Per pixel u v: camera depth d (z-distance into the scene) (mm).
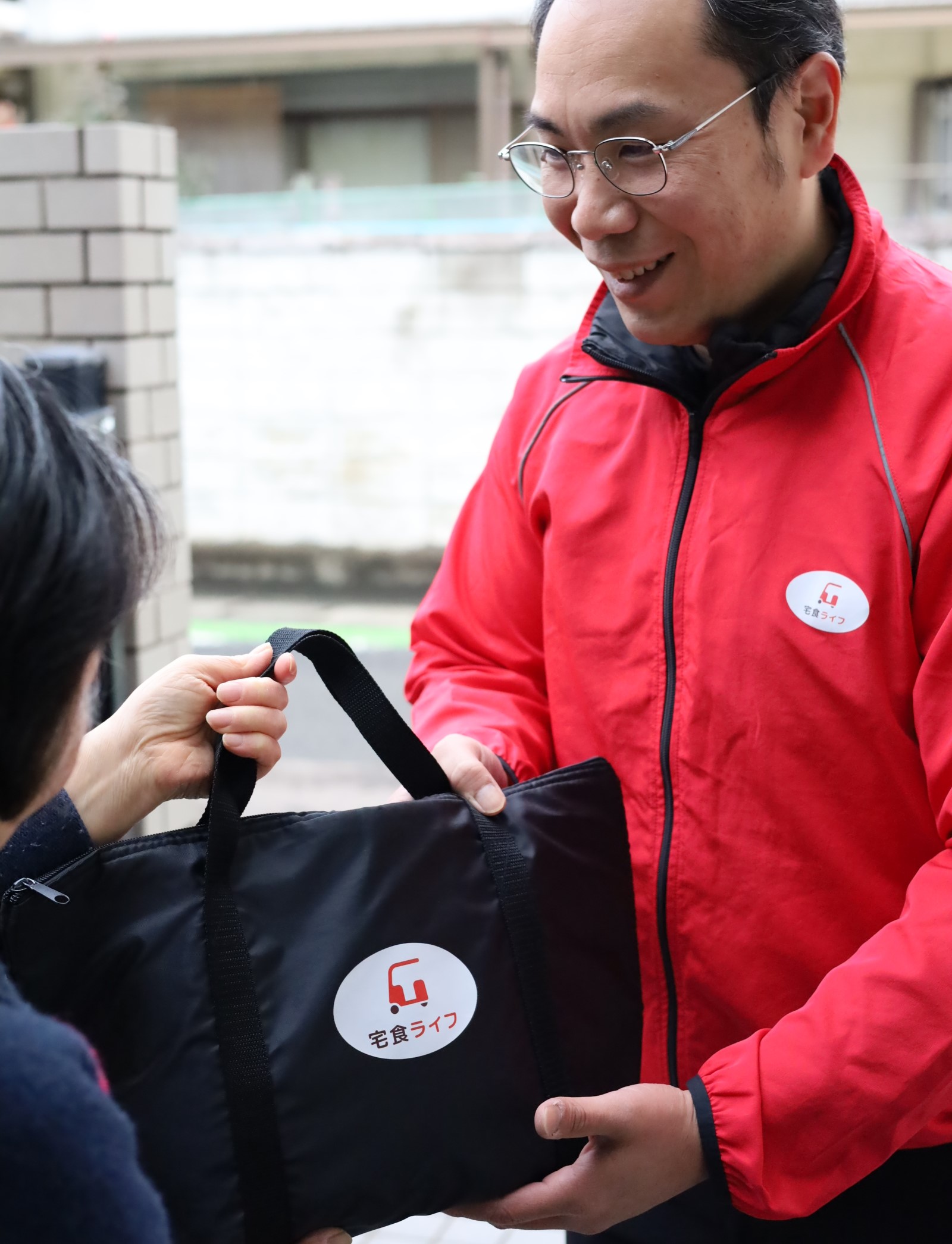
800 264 1221
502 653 1453
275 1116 963
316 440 7578
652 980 1267
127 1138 667
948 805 1077
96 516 695
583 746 1314
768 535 1181
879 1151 1073
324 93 11156
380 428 7527
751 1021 1215
